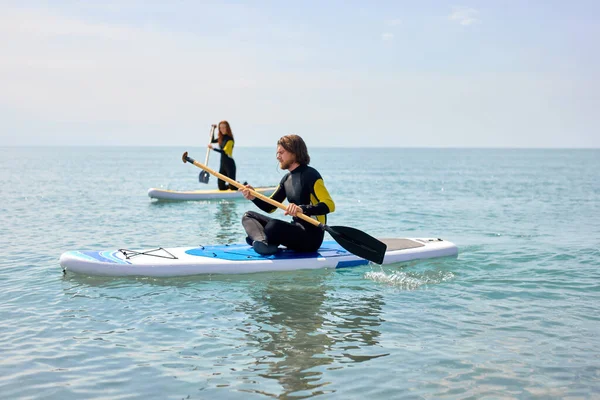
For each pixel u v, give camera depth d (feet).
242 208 45.03
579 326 14.62
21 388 10.78
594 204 52.24
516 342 13.41
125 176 103.04
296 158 20.20
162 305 16.37
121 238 29.48
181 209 44.14
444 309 16.19
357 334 13.93
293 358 12.36
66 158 271.69
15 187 68.54
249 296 17.33
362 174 126.82
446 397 10.47
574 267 21.90
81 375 11.41
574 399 10.39
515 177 113.80
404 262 22.43
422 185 83.10
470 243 28.14
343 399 10.39
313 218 20.83
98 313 15.57
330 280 19.44
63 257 19.70
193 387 10.86
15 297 17.11
